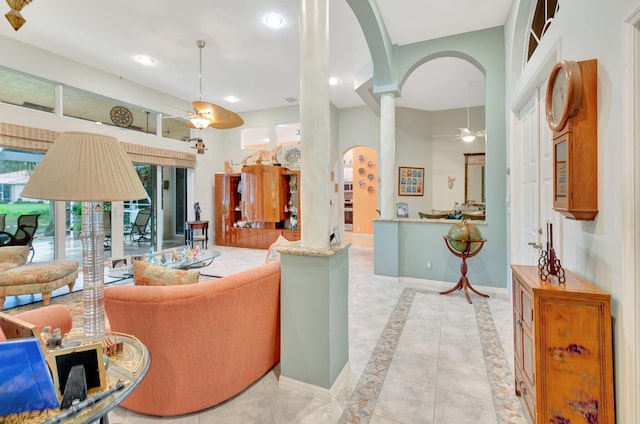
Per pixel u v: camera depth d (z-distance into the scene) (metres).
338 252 1.94
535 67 2.50
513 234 3.34
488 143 3.85
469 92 6.41
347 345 2.13
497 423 1.66
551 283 1.56
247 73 5.38
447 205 7.60
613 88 1.37
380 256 4.54
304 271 1.92
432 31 3.91
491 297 3.71
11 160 4.42
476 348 2.47
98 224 1.41
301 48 1.98
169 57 4.77
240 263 5.72
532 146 2.89
